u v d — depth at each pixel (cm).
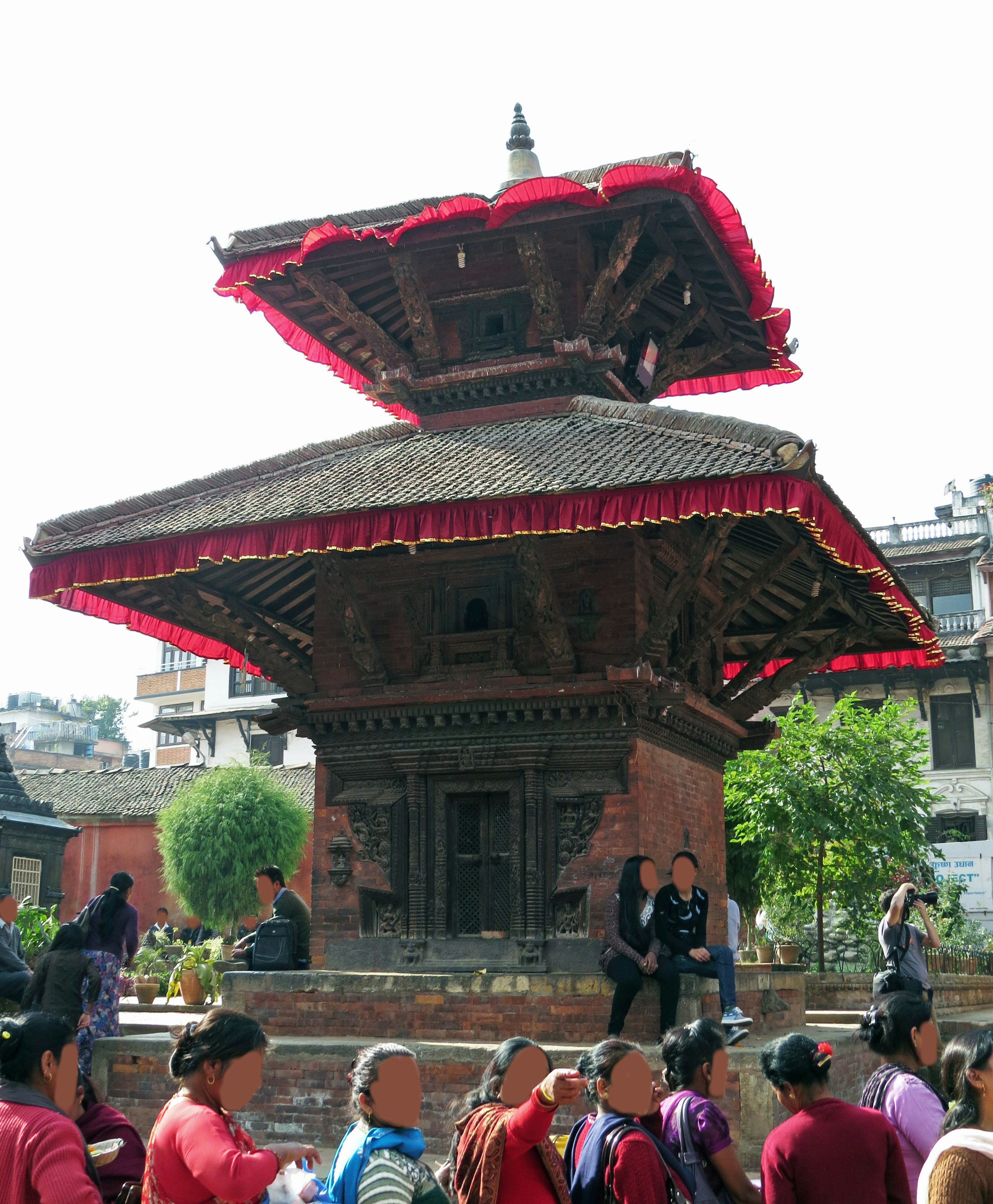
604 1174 555
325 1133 1243
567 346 1509
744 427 1283
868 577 1420
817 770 2664
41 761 8269
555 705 1390
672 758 1495
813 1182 542
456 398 1593
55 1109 494
